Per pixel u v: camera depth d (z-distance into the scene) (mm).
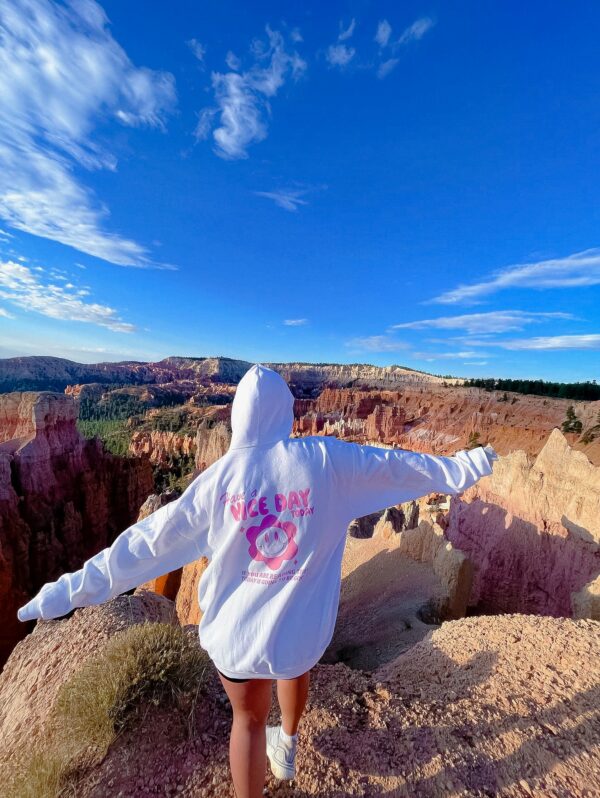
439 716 3742
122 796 2920
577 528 17766
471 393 96188
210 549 2240
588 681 3939
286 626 2039
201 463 56594
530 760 3166
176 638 4156
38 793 2918
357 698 4156
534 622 5293
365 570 21156
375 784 3020
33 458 38688
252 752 2188
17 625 30328
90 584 2121
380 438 90062
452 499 27438
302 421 106312
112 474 49656
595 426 56312
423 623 14078
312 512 2080
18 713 4676
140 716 3471
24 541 34281
